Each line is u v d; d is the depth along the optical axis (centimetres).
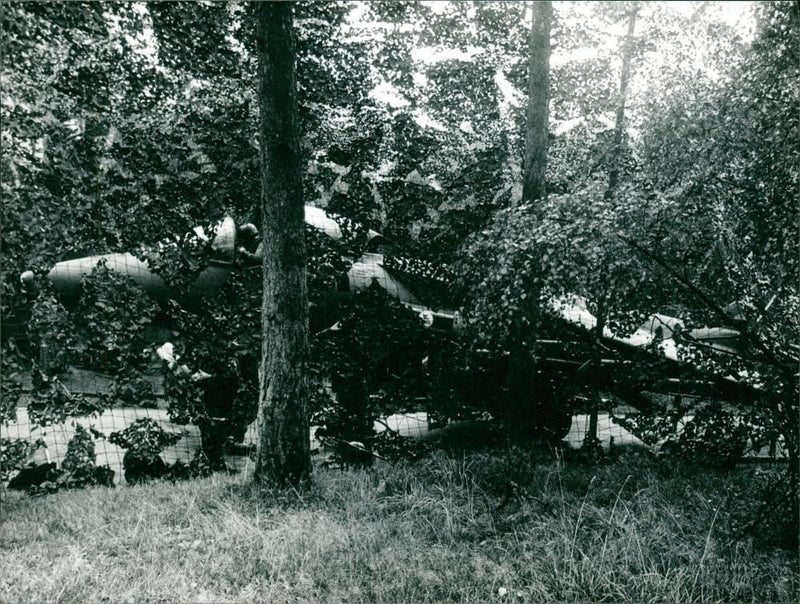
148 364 543
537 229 420
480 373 603
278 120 506
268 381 514
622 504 477
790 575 380
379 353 589
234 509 462
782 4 415
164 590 339
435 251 604
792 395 412
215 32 556
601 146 610
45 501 493
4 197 494
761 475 512
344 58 582
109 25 521
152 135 542
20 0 491
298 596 345
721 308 462
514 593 356
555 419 625
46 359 514
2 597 324
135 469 553
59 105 512
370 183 591
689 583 367
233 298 570
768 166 440
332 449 618
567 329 612
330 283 591
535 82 554
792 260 441
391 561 390
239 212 573
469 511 469
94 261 590
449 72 595
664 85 482
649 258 431
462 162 604
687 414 583
